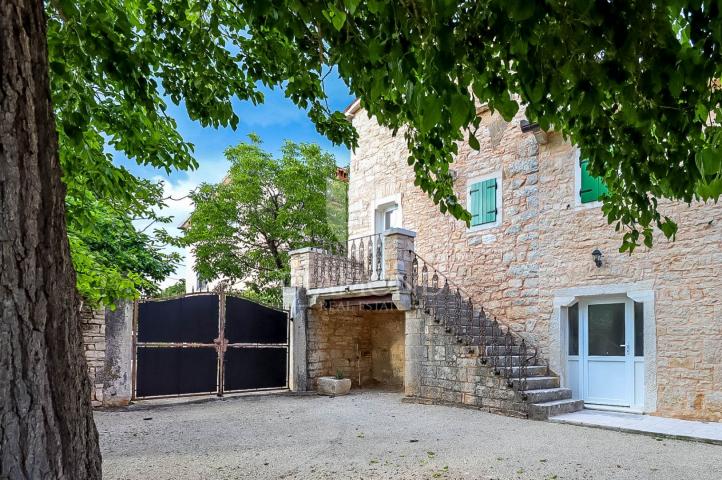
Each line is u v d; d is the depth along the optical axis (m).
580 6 1.76
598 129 2.96
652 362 6.90
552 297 8.13
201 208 13.78
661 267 6.94
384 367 11.12
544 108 2.44
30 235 1.49
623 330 7.42
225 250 13.91
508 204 8.96
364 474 4.27
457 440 5.54
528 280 8.52
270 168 14.11
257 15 2.78
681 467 4.50
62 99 3.56
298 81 4.16
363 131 11.89
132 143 4.65
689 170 2.43
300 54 3.80
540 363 8.16
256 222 13.87
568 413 7.03
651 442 5.46
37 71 1.55
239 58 4.21
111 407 7.77
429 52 1.96
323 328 10.46
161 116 4.55
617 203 3.83
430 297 8.74
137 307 8.27
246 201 13.77
